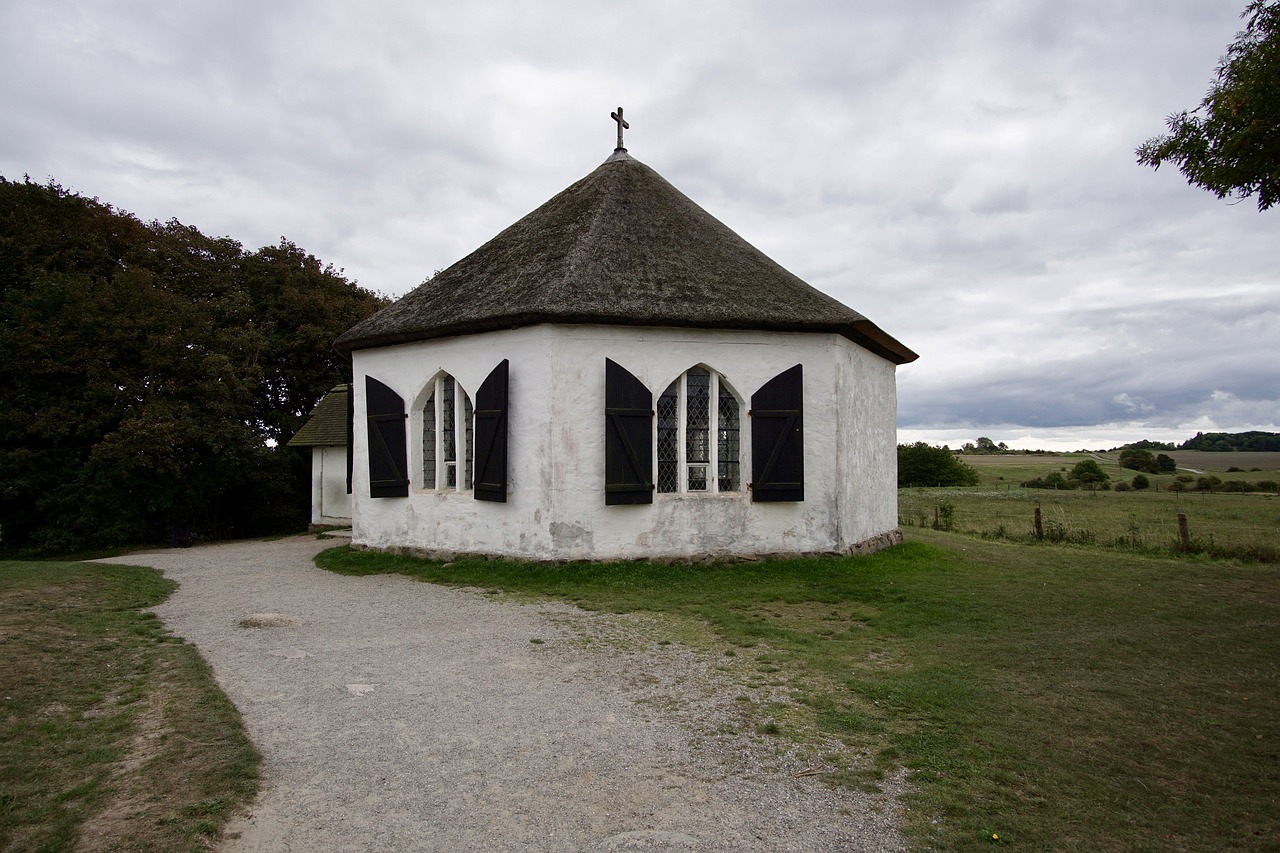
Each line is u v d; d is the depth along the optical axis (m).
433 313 14.08
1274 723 5.93
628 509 12.75
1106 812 4.41
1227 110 7.47
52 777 4.65
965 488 51.03
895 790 4.64
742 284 13.83
